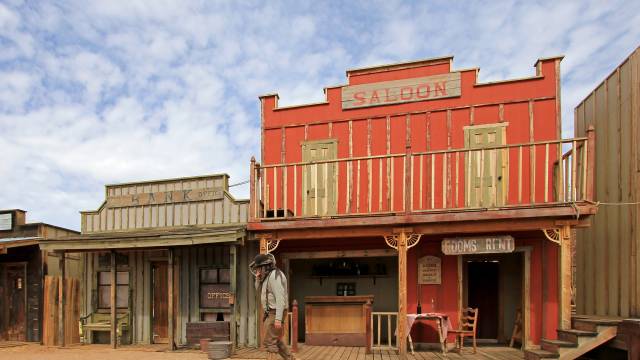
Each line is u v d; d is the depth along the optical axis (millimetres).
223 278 10289
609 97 9227
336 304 9219
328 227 8516
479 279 11109
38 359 8594
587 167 7449
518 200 8359
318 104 10516
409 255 9758
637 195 7891
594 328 7039
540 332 8859
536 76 9320
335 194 10117
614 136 8930
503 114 9422
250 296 9953
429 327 9352
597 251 9484
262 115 10891
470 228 7992
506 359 7801
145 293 10672
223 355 8312
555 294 8898
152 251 10781
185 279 10484
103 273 11133
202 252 10453
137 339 10555
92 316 10930
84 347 10016
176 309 10422
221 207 10516
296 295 10969
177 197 10867
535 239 9125
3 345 10547
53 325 10406
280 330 5859
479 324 10875
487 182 9281
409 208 8125
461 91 9711
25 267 11844
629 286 8102
